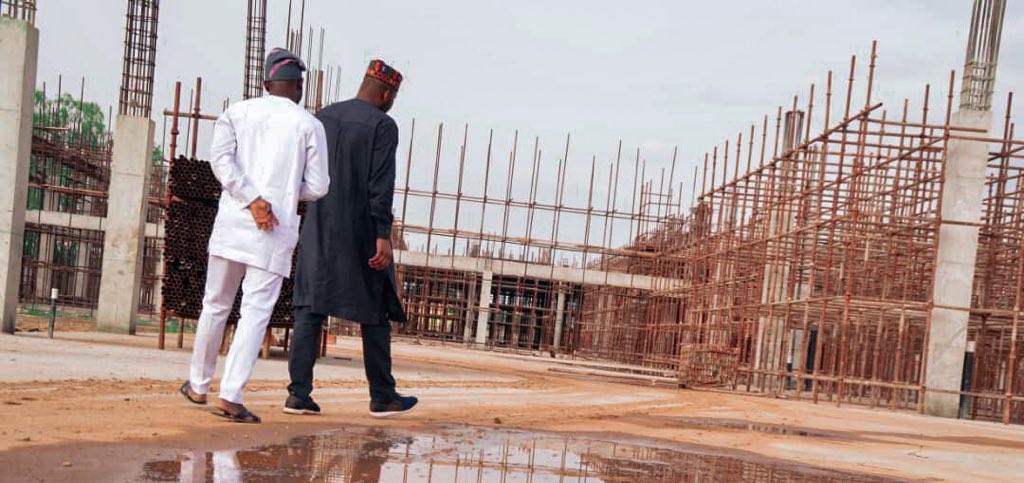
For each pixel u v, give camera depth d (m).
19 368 8.06
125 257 18.91
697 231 30.06
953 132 18.53
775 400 18.89
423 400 8.39
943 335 18.17
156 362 10.59
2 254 14.43
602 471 4.18
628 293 39.03
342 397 7.75
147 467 3.21
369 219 5.97
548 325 41.16
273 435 4.42
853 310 21.22
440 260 36.62
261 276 5.26
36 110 54.62
